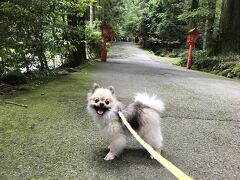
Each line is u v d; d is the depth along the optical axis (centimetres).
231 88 477
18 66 420
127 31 2616
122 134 176
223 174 171
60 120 252
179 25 1525
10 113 263
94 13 1396
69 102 311
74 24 586
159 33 1562
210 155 196
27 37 414
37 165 172
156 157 121
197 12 1008
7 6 355
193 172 171
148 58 1274
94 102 172
